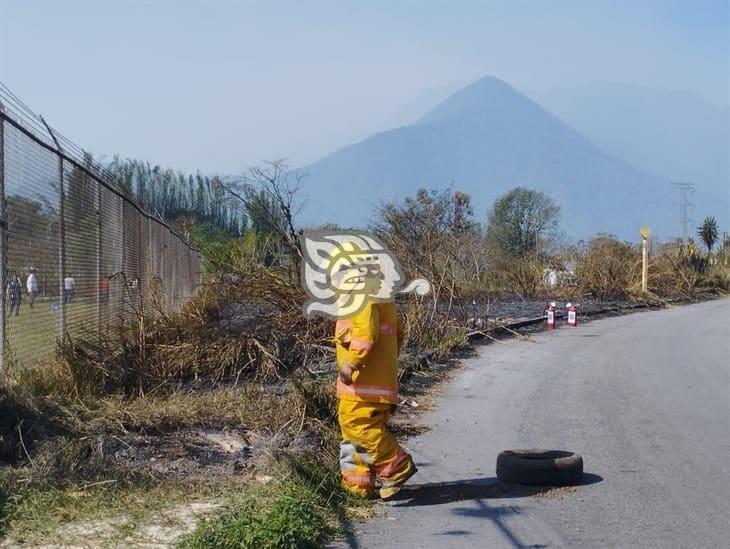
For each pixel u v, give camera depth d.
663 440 10.08
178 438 8.49
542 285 34.16
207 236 22.48
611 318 28.89
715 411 11.93
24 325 9.68
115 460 7.70
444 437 10.13
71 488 7.10
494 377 14.74
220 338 11.67
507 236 51.00
